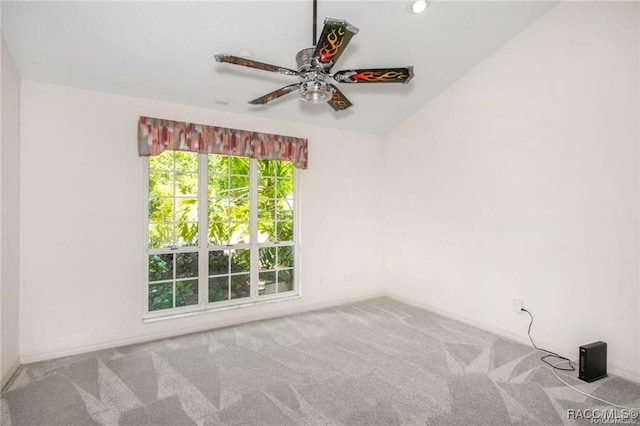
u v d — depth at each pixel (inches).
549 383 102.0
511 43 135.0
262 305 163.0
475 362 115.8
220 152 148.3
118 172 130.8
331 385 100.8
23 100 115.0
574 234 117.3
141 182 135.4
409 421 83.9
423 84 156.3
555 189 122.3
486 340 135.0
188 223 149.1
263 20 106.3
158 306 142.7
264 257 169.2
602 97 109.7
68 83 121.1
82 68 115.1
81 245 124.2
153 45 109.9
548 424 82.8
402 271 191.6
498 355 121.3
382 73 88.7
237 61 83.3
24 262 114.7
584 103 114.0
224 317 152.7
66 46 105.1
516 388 99.2
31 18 93.9
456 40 130.6
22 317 114.4
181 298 147.6
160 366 112.8
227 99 143.4
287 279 175.8
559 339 121.4
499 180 140.8
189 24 103.8
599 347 105.0
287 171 175.9
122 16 97.9
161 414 86.6
